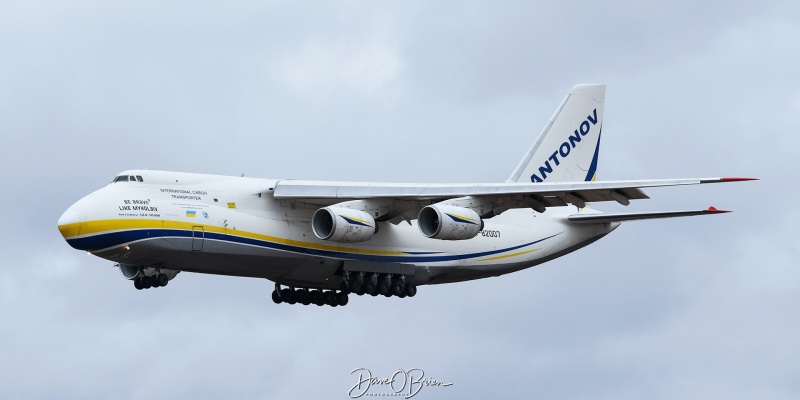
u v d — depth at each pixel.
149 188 86.44
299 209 92.25
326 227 90.12
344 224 88.56
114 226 83.81
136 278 90.69
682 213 95.50
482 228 90.94
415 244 96.88
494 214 92.56
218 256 88.00
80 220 83.06
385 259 95.12
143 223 84.69
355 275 94.56
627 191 88.31
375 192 89.69
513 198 91.12
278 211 91.19
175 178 88.00
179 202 86.88
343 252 93.12
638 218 97.75
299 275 93.19
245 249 88.75
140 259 86.12
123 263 88.44
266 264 90.69
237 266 89.88
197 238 86.62
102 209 83.81
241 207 89.56
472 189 88.94
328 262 92.75
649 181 86.44
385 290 96.00
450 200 91.19
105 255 85.00
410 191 89.38
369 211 91.25
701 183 84.94
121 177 86.62
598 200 90.31
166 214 85.75
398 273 96.00
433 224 90.50
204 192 88.50
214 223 87.44
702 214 94.94
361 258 93.88
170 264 87.75
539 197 90.81
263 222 89.81
